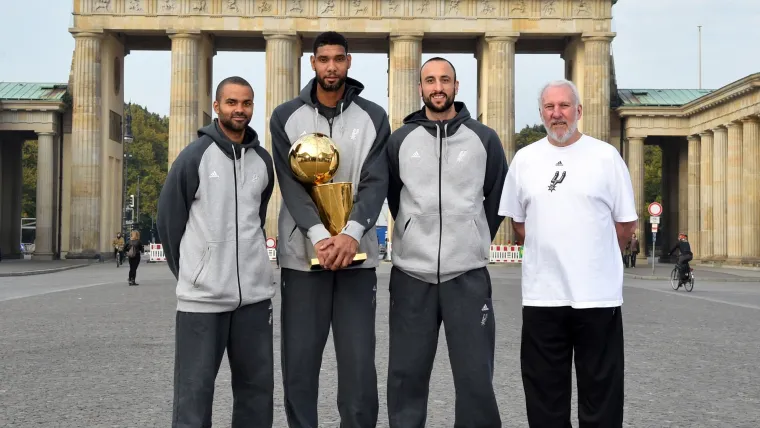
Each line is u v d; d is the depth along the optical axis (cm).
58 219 10069
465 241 1113
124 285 5322
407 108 9944
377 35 10162
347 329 1112
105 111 10094
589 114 9956
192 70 9900
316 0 9944
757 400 1585
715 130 9138
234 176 1093
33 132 10156
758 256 8338
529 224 1096
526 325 1100
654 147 18612
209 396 1076
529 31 9994
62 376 1816
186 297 1076
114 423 1370
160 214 1091
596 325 1070
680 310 3625
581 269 1065
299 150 1080
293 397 1116
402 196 1144
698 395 1633
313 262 1090
